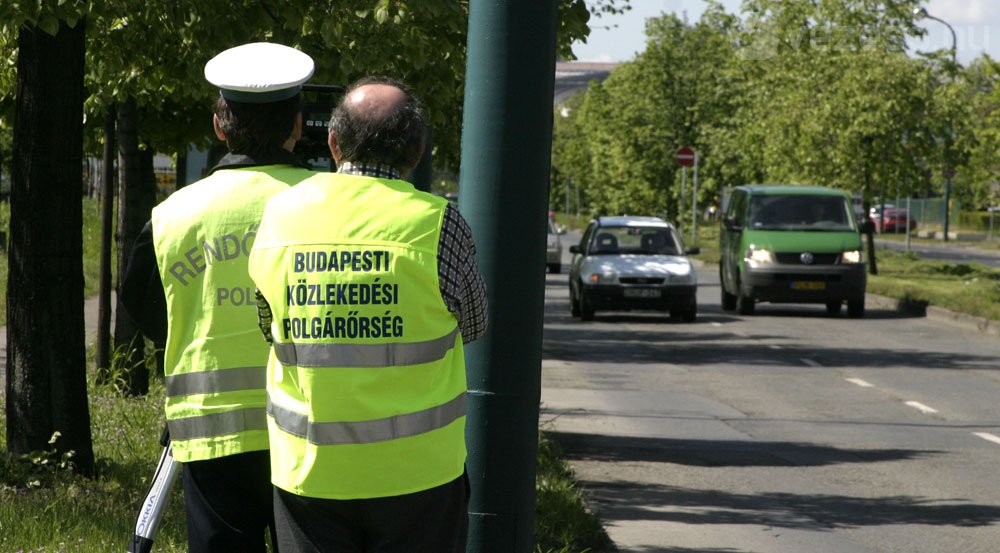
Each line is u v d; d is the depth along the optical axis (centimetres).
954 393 2470
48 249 1220
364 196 566
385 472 548
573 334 3494
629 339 3388
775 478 1652
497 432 796
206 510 645
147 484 1224
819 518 1423
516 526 803
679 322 3909
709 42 8175
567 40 1547
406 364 552
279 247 564
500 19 771
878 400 2372
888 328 3791
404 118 577
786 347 3231
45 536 979
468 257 572
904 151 5606
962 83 5662
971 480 1656
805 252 4094
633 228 4044
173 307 642
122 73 1573
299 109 670
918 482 1641
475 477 800
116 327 1980
